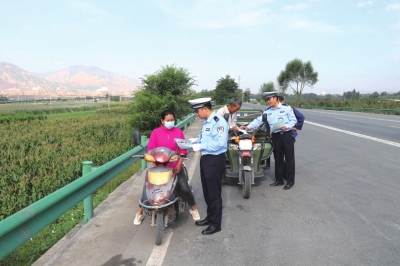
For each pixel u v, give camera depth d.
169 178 4.32
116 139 13.25
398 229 4.48
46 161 8.63
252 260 3.70
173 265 3.61
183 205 4.97
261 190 6.53
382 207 5.34
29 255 4.04
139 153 7.39
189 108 16.47
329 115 30.27
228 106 6.54
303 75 60.62
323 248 3.96
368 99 42.06
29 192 6.46
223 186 6.90
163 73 15.62
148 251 3.96
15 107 57.00
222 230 4.57
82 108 50.84
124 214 5.20
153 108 15.09
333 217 4.95
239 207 5.53
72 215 5.40
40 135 15.77
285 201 5.78
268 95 6.47
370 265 3.55
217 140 4.40
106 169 5.23
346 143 12.18
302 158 9.48
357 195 5.98
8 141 13.82
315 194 6.12
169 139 4.85
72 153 9.98
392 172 7.59
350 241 4.13
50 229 4.89
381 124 19.94
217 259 3.73
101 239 4.29
